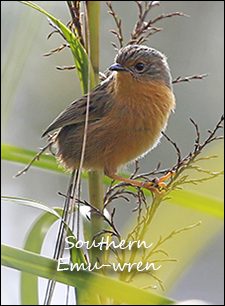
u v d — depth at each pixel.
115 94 9.20
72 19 7.71
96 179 7.80
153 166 14.96
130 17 16.16
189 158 6.99
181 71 16.27
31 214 15.17
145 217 6.99
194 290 14.10
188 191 7.63
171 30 16.59
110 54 15.87
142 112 9.12
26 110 14.66
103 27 16.06
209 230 6.55
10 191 14.96
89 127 9.23
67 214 6.84
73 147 9.32
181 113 15.68
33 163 8.48
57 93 14.88
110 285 5.25
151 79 9.23
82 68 7.64
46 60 14.79
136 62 9.09
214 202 7.61
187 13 16.70
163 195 6.83
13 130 14.50
